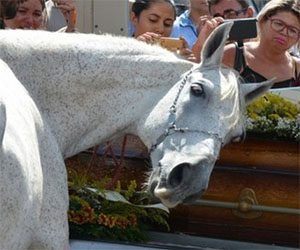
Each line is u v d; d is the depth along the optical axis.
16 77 3.16
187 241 4.16
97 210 4.07
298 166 4.20
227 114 3.09
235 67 4.31
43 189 3.07
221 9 4.84
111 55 3.27
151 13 4.57
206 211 4.22
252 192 4.20
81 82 3.25
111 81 3.27
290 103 4.26
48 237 3.09
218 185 4.21
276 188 4.20
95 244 3.98
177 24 5.04
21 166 2.70
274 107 4.24
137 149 4.18
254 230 4.21
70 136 3.29
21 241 2.87
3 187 2.62
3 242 2.74
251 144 4.20
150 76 3.26
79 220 4.00
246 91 3.30
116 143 4.17
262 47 4.34
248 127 4.20
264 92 3.32
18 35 3.22
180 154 3.04
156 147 3.14
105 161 4.19
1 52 3.16
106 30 4.84
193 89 3.11
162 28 4.59
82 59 3.25
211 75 3.15
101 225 4.03
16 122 2.79
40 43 3.22
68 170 4.12
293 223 4.20
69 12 4.75
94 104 3.27
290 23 4.25
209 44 3.18
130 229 4.07
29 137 2.86
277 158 4.20
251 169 4.20
